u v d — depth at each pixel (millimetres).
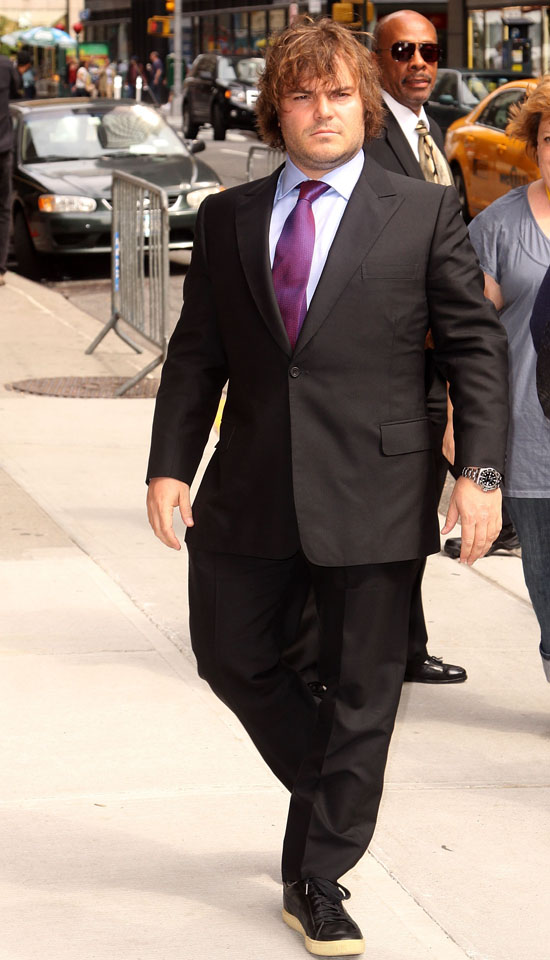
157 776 4398
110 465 8320
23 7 78062
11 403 9930
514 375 4496
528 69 24141
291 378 3350
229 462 3484
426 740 4785
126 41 69875
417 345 3416
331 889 3449
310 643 4688
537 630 5891
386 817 4195
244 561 3490
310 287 3352
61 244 15531
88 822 4094
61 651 5453
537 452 4500
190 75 36781
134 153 16562
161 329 10211
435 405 4043
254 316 3385
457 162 18875
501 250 4473
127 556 6648
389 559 3363
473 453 3363
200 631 3574
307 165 3354
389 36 5176
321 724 3445
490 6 24703
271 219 3416
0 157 14070
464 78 23422
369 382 3361
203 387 3580
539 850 4008
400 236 3348
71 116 16906
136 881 3785
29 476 8016
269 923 3592
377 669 3426
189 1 58500
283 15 48406
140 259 10656
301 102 3316
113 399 10141
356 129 3354
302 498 3352
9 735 4672
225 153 29469
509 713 5043
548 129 4359
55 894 3711
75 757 4516
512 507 4629
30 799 4227
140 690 5094
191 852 3949
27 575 6344
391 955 3453
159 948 3467
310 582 3617
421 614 5281
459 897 3740
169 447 3561
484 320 3398
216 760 4520
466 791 4391
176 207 15602
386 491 3377
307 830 3416
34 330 12633
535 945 3514
